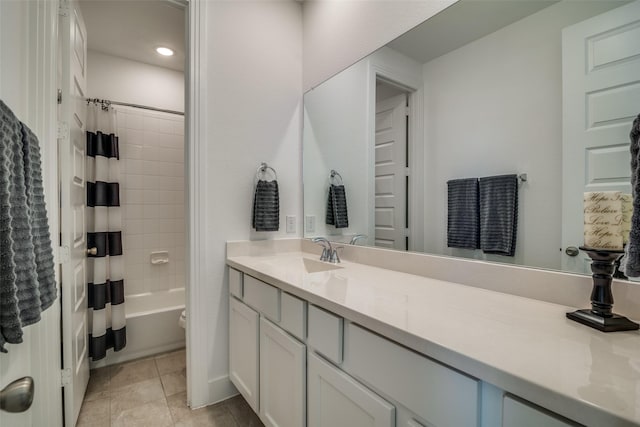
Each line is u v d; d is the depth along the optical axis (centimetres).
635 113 75
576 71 85
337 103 173
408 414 66
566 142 87
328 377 90
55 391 130
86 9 189
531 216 94
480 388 53
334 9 176
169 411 160
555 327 67
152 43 231
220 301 170
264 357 130
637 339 61
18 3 102
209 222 167
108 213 215
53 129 127
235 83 176
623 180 77
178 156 276
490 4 106
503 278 97
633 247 58
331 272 131
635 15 75
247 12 181
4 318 57
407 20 134
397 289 101
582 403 40
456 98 116
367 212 155
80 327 164
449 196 118
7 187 59
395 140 141
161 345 232
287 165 197
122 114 250
